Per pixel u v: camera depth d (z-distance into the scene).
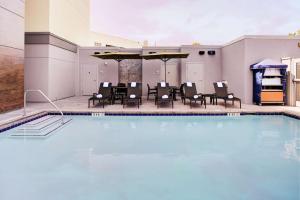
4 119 7.37
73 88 16.17
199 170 4.32
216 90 11.08
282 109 9.71
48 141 6.14
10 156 5.06
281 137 6.55
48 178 3.99
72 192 3.50
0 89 8.30
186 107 10.47
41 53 12.21
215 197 3.35
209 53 15.82
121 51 16.80
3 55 8.45
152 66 16.39
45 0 12.23
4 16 8.48
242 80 11.92
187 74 15.96
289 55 11.59
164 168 4.43
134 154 5.21
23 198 3.33
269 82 10.90
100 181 3.88
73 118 8.92
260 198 3.31
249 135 6.77
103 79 16.80
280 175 4.09
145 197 3.35
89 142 6.08
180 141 6.21
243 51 11.75
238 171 4.27
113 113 9.25
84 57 16.73
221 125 8.00
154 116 9.20
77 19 17.58
